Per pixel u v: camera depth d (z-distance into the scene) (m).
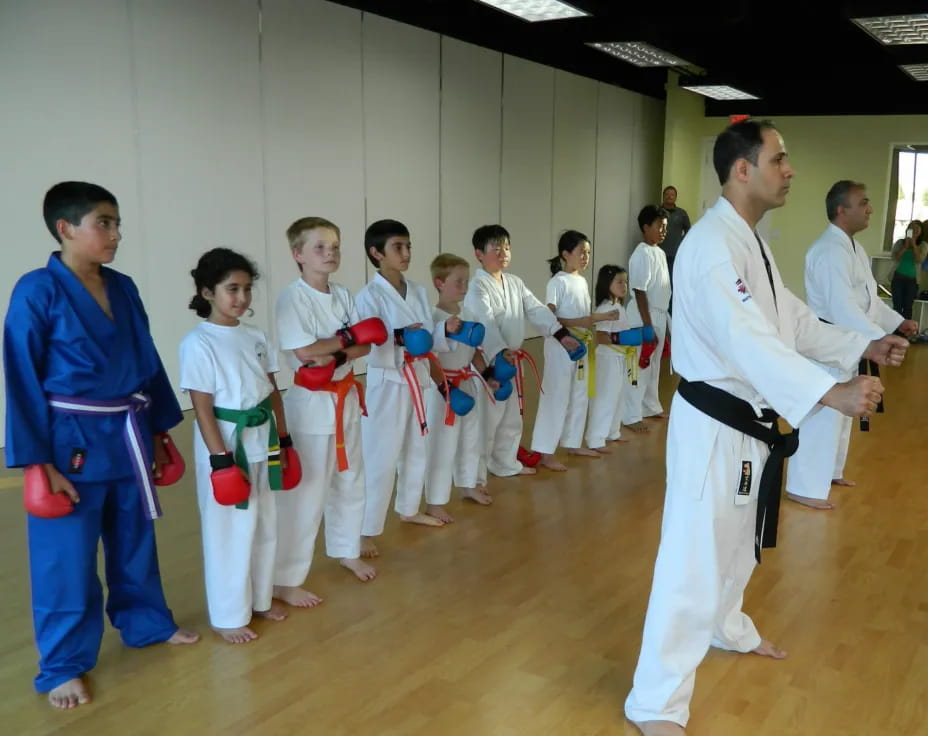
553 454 4.99
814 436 4.07
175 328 5.86
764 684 2.49
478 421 4.10
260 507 2.78
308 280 3.00
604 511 4.04
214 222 6.04
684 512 2.12
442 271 3.77
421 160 7.92
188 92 5.76
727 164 2.13
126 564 2.60
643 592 3.15
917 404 6.55
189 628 2.82
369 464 3.49
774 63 11.05
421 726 2.27
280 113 6.45
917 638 2.80
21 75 4.82
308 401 2.95
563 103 10.08
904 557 3.50
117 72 5.31
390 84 7.45
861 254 4.04
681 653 2.17
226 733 2.23
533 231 9.84
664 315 5.84
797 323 2.33
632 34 7.06
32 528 2.34
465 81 8.38
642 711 2.22
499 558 3.46
